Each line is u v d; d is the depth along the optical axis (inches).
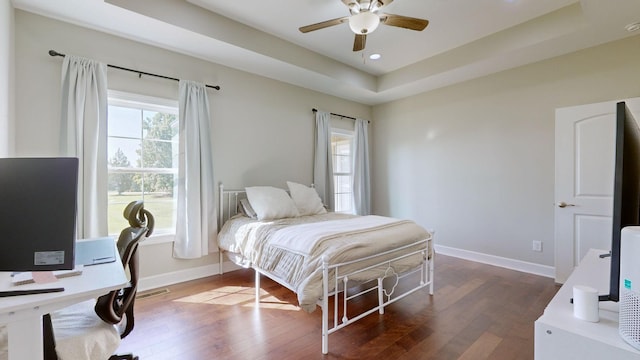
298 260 82.0
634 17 96.4
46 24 96.0
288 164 161.8
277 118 156.9
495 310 97.1
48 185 38.2
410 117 185.2
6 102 81.1
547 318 33.2
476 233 154.6
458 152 161.5
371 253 85.3
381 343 77.8
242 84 143.4
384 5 91.8
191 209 121.5
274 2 105.5
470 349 75.2
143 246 115.0
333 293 76.2
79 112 97.6
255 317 92.2
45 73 95.9
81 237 96.3
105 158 102.9
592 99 118.1
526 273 134.7
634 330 27.0
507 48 122.5
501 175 145.2
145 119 118.8
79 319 49.8
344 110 191.3
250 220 123.6
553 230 129.4
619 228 32.6
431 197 174.4
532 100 134.5
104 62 105.9
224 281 124.4
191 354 72.7
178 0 103.1
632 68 109.7
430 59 151.3
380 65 162.9
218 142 135.5
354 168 195.3
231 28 116.5
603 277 47.9
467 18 114.3
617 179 33.0
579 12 104.2
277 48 131.0
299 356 72.1
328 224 106.0
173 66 122.0
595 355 28.7
